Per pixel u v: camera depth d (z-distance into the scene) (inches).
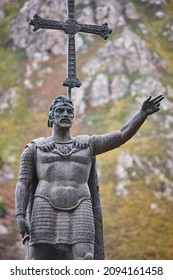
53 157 412.8
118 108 2058.3
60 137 420.8
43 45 2292.1
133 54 2219.5
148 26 2321.6
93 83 2138.3
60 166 411.5
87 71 2183.8
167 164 1909.4
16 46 2309.3
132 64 2196.1
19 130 2043.6
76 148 417.4
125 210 1774.1
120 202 1797.5
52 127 427.5
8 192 1822.1
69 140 421.1
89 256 397.7
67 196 404.8
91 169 425.1
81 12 2281.0
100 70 2178.9
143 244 1694.1
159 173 1884.8
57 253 405.4
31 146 417.7
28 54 2276.1
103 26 461.4
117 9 2320.4
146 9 2380.7
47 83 2185.0
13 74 2228.1
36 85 2182.6
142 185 1845.5
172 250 1690.5
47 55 2272.4
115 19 2299.5
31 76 2213.3
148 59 2215.8
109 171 1872.5
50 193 405.4
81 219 402.0
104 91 2116.1
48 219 400.5
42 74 2214.6
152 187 1841.8
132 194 1817.2
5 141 2000.5
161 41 2306.8
